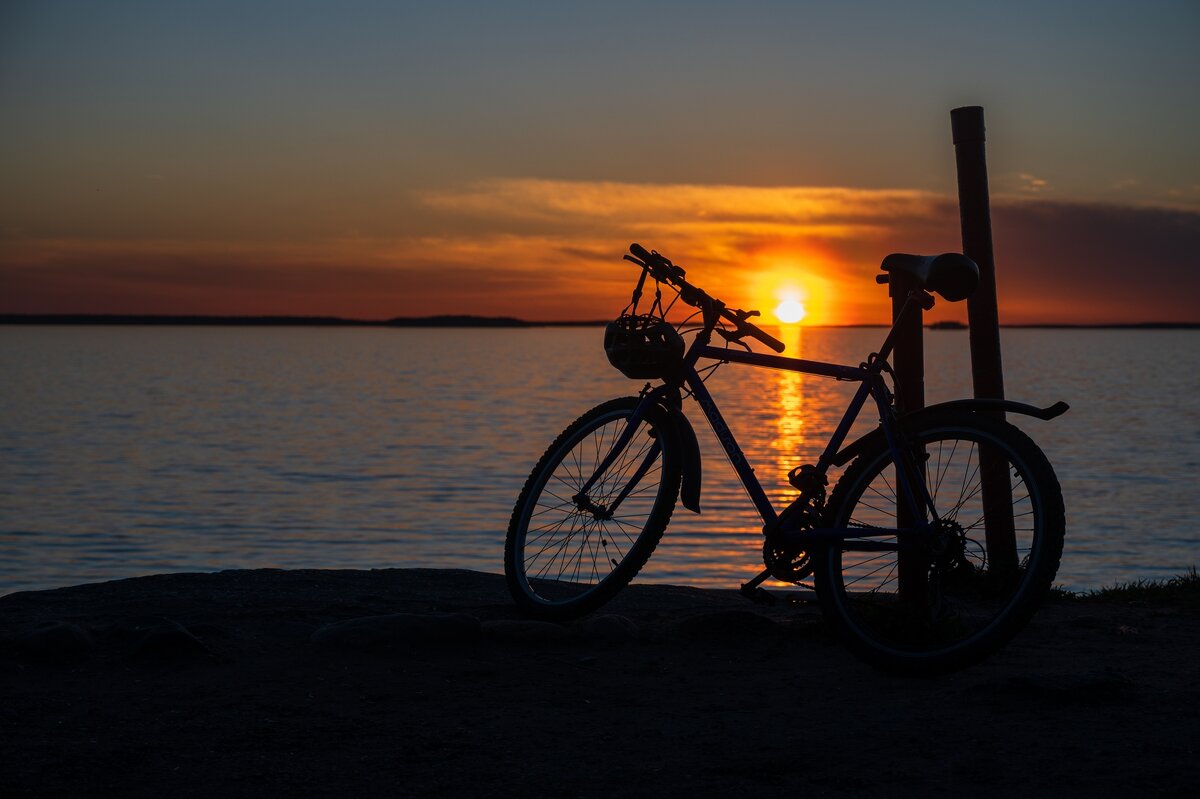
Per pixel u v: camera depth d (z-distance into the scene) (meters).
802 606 4.94
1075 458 53.78
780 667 3.64
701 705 3.22
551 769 2.71
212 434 74.31
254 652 3.63
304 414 96.50
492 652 3.72
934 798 2.52
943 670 3.39
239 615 4.11
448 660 3.61
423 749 2.84
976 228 5.05
